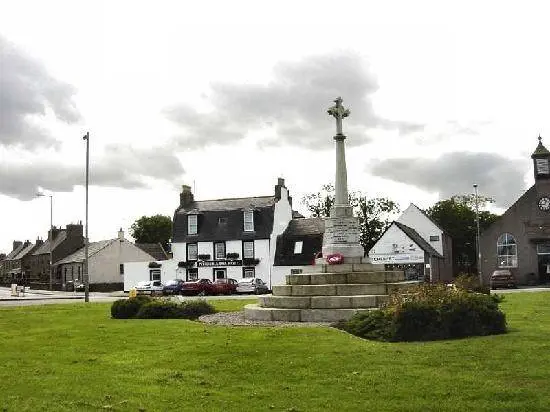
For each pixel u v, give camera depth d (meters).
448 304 15.66
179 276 61.84
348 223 23.80
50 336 17.55
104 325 20.50
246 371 11.72
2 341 16.56
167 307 23.64
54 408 9.26
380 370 11.52
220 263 60.62
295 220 64.69
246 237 60.06
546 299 28.70
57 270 82.06
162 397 9.89
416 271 59.06
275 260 60.16
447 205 84.75
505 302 26.91
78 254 77.88
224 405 9.38
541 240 58.09
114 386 10.65
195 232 62.44
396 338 15.10
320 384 10.60
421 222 68.44
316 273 22.91
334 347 13.96
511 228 59.44
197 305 24.59
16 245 126.00
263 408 9.19
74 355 13.95
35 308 30.02
